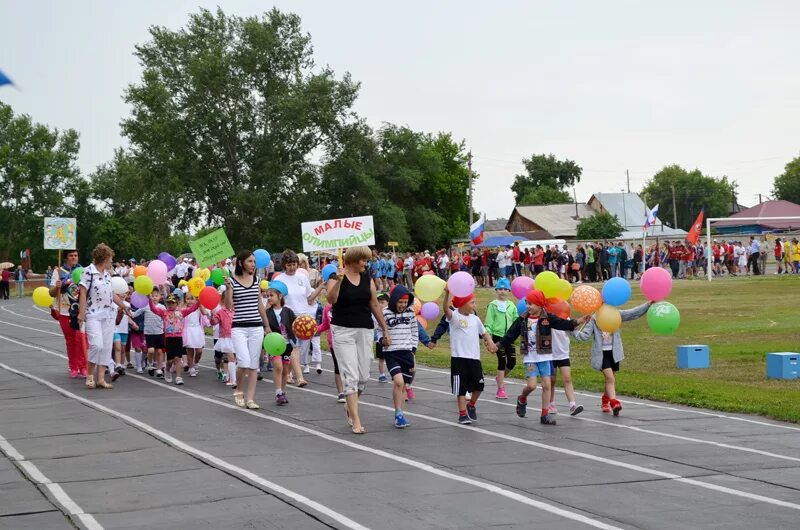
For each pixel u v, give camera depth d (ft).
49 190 311.27
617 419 41.73
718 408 44.57
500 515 24.66
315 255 156.97
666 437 36.99
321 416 42.32
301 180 221.46
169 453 33.35
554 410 40.32
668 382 53.67
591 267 170.09
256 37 213.05
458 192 328.29
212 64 205.67
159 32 215.31
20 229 310.04
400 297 39.32
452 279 39.50
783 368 55.57
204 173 215.10
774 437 37.04
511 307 48.78
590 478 29.35
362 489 27.63
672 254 178.91
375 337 55.11
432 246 291.17
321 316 60.03
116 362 58.54
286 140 217.97
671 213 482.28
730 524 23.89
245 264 44.32
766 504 26.07
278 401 45.96
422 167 289.33
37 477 29.35
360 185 231.50
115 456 32.81
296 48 219.61
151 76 205.77
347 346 37.88
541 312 40.65
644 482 28.81
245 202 205.77
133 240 297.94
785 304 109.19
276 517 24.36
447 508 25.39
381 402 47.32
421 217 280.92
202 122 210.38
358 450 34.01
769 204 290.97
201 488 27.76
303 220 223.10
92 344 51.78
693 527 23.58
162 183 206.18
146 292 55.98
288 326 50.37
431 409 44.80
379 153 254.47
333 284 37.86
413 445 35.06
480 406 45.88
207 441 35.81
